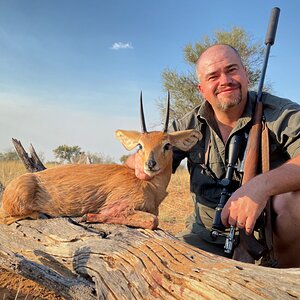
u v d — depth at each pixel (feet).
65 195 3.28
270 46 3.64
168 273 2.15
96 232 2.96
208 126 3.68
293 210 2.77
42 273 2.68
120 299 2.32
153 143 3.35
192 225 3.82
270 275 1.84
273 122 3.14
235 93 3.32
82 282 2.67
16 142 4.74
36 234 3.21
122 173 3.40
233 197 2.70
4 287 3.49
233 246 2.81
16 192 3.26
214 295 1.85
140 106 3.60
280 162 3.32
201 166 3.59
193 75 18.80
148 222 2.89
